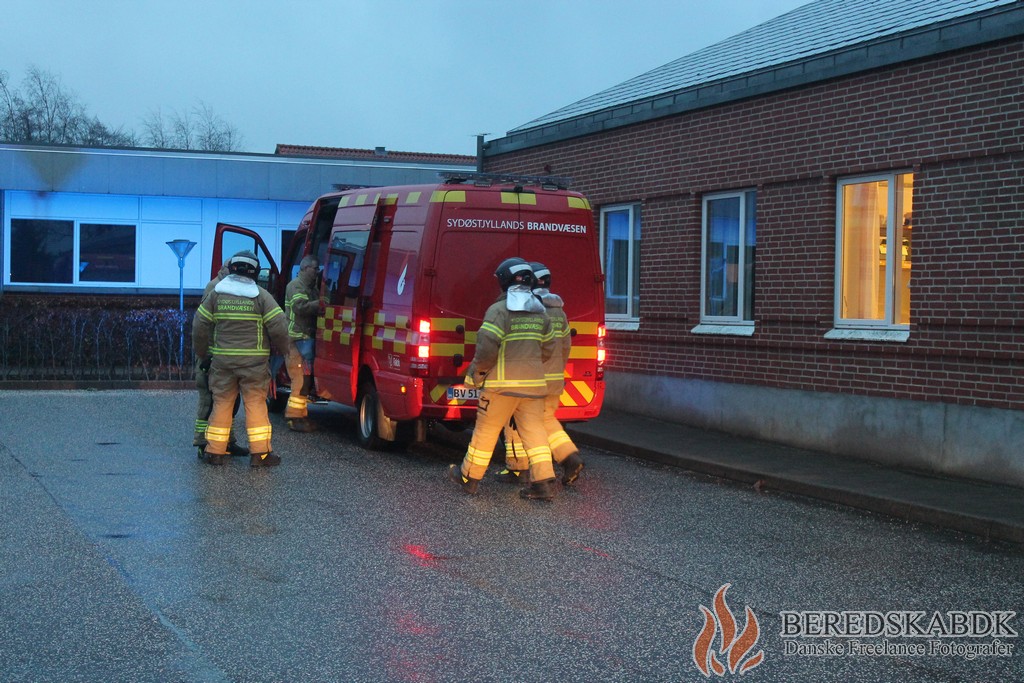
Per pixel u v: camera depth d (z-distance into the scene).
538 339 9.03
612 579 6.57
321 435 12.44
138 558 6.76
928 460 10.20
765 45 13.78
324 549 7.11
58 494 8.66
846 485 9.29
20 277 25.98
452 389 10.28
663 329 13.76
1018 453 9.39
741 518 8.44
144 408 14.71
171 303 25.84
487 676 4.87
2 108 55.81
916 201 10.40
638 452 11.45
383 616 5.72
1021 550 7.59
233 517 7.98
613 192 14.73
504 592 6.23
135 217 26.70
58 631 5.37
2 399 15.63
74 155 25.67
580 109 15.98
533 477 8.98
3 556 6.76
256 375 10.07
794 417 11.71
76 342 18.47
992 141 9.68
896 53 10.50
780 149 11.98
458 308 10.30
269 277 14.44
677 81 14.12
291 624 5.55
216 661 4.98
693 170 13.28
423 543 7.35
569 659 5.12
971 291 9.87
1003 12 9.52
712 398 12.89
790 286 11.86
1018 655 5.35
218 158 26.56
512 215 10.57
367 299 11.25
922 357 10.30
